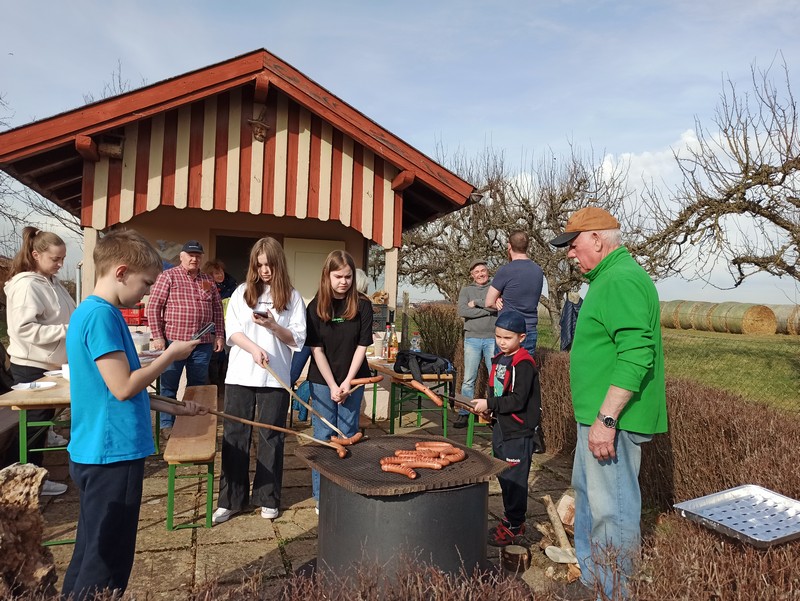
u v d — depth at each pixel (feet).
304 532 12.75
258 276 12.86
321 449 9.89
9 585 7.11
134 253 7.79
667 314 96.27
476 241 51.57
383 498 8.01
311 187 22.62
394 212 23.61
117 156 20.25
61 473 16.21
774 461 10.69
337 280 12.74
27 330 14.35
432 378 19.52
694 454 13.52
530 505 14.78
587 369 9.43
